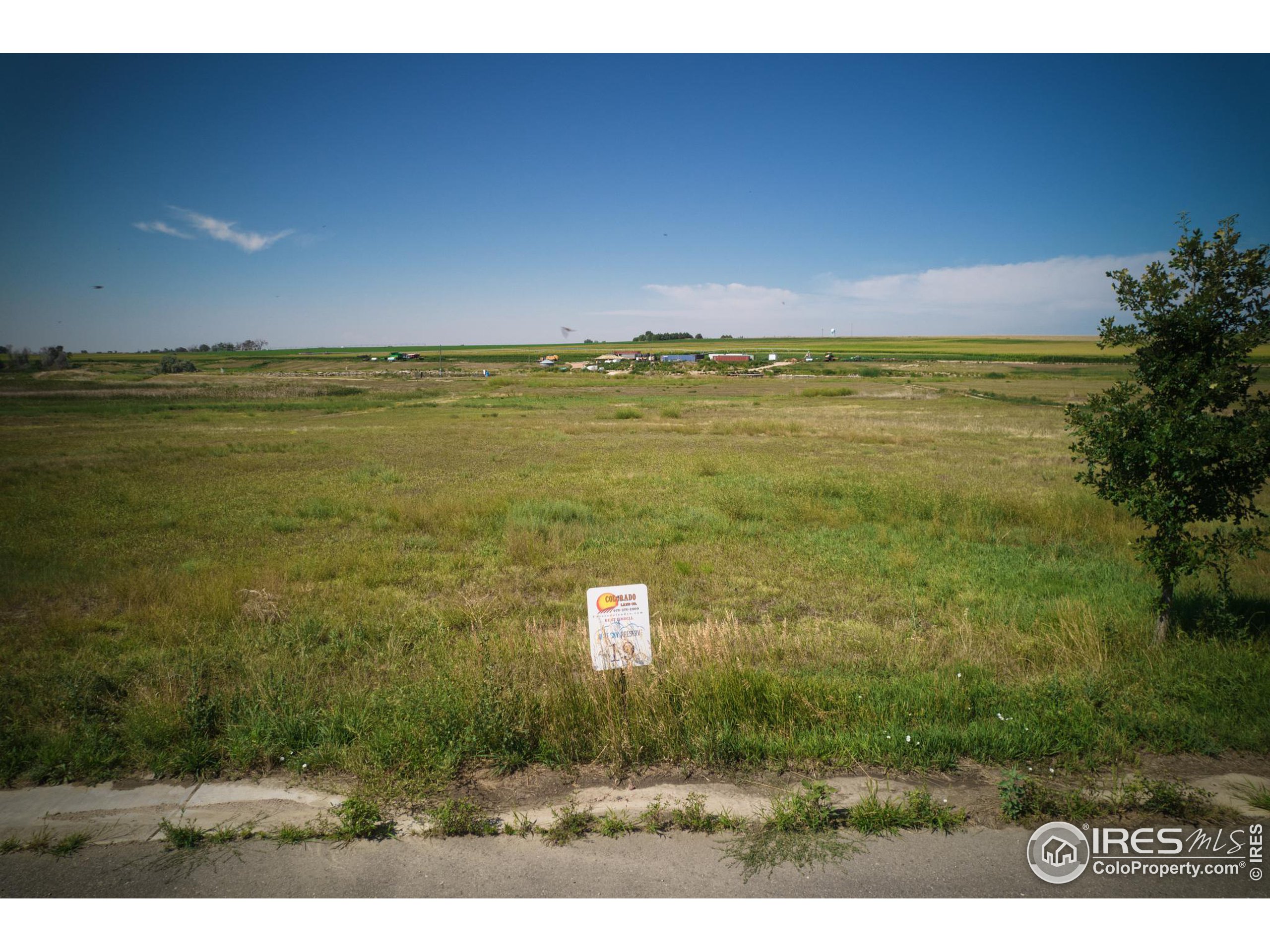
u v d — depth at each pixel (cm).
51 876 315
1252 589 788
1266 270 539
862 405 5366
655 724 434
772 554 1045
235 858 326
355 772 400
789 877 310
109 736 438
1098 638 598
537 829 345
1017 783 352
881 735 423
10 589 880
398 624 731
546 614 791
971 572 935
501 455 2577
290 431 3584
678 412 4572
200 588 809
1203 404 557
